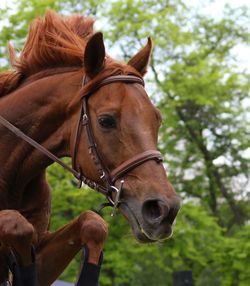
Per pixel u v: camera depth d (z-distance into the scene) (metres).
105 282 20.73
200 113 25.23
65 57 6.54
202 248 20.94
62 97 6.34
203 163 26.47
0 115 6.55
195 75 22.38
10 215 5.93
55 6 20.62
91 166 5.99
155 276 28.69
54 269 6.43
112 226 20.11
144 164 5.70
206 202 26.89
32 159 6.43
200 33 25.08
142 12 21.70
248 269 20.28
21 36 20.42
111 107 5.90
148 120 5.86
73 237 6.36
